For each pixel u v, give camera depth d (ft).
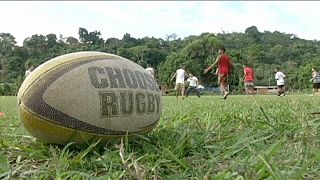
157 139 2.06
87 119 1.80
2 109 5.70
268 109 3.69
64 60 1.88
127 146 1.82
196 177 1.40
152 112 2.04
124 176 1.45
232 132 2.35
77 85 1.81
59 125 1.79
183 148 1.83
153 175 1.49
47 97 1.79
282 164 1.46
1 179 1.46
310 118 2.74
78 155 1.65
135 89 1.94
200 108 4.51
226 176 1.30
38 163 1.74
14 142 2.12
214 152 1.79
